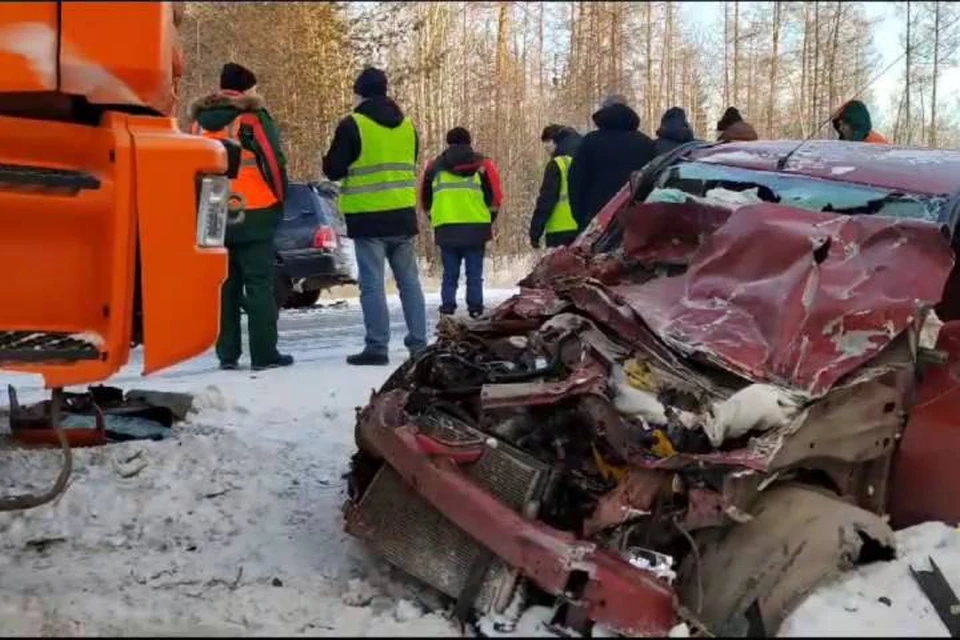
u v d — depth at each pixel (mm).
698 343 4133
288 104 19781
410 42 23312
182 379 7703
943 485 4164
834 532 3625
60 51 3998
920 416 4141
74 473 5270
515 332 4910
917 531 4086
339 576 4273
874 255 4281
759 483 3621
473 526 3803
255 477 5418
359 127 7953
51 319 4098
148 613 3814
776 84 31594
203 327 4156
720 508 3541
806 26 30359
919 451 4137
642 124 31594
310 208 12805
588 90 28922
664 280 4809
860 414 3926
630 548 3740
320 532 4762
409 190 8180
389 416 4410
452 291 10539
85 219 4078
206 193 4152
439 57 23609
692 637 3393
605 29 29688
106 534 4711
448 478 3951
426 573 3988
